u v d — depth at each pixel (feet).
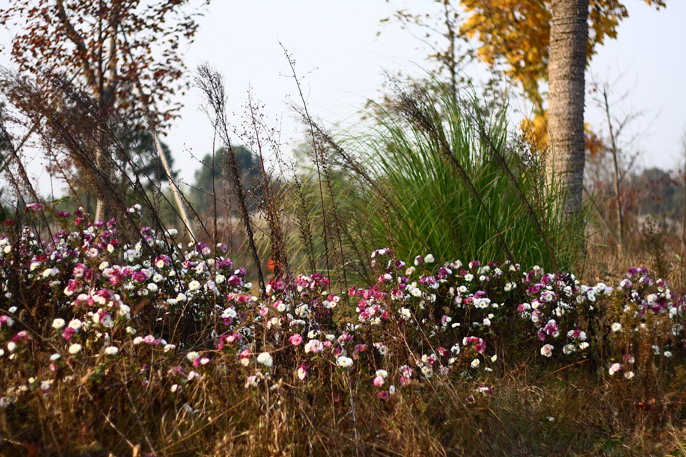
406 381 10.28
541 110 28.40
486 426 10.79
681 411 11.96
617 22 28.12
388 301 12.34
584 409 11.88
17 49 26.40
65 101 14.28
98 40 25.96
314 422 9.60
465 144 17.75
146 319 11.93
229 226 16.84
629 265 22.54
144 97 22.41
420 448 9.37
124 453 8.55
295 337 10.66
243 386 10.09
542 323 14.10
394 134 18.01
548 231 17.21
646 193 38.34
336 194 18.25
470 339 12.16
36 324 11.51
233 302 13.20
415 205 17.13
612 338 13.08
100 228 14.69
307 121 15.08
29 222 14.56
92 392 9.09
